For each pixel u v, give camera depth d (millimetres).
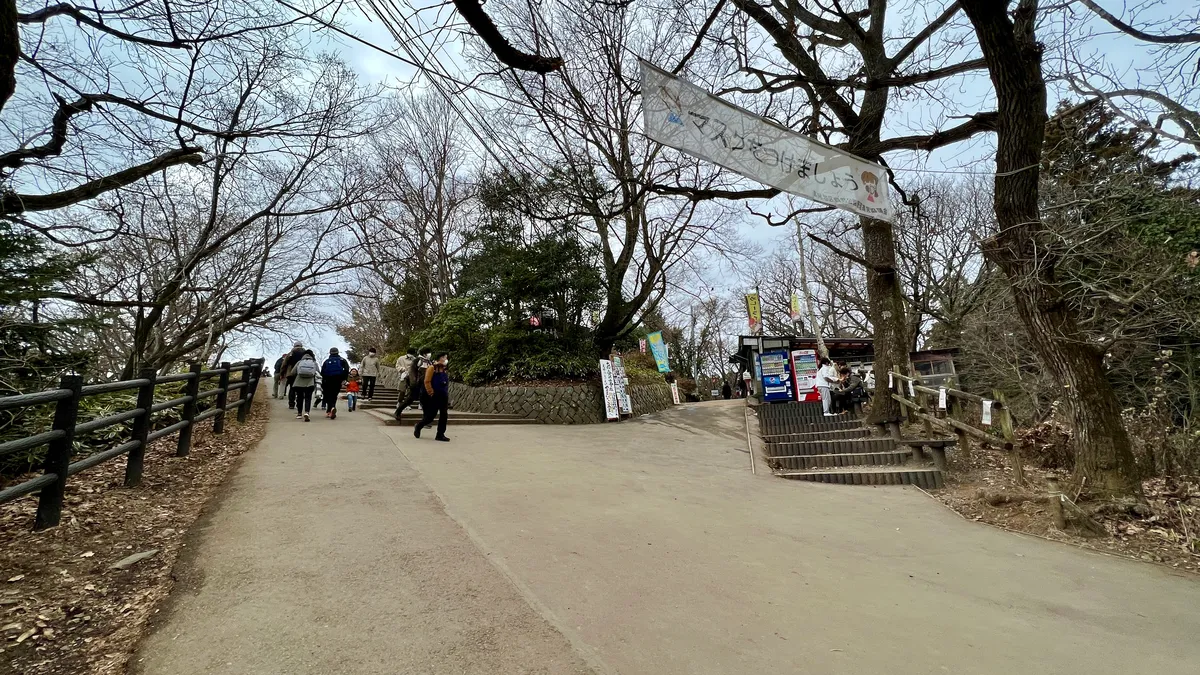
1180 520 5754
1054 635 3391
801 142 5145
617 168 7691
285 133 8906
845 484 8039
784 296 32188
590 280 15492
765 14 7648
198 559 3662
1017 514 6191
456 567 3732
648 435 12344
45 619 2846
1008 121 6078
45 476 3846
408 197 21984
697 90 4641
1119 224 6359
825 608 3566
